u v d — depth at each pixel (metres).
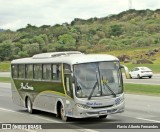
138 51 109.81
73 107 18.42
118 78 18.56
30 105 23.88
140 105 24.81
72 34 156.25
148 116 19.80
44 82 21.59
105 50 130.00
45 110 21.77
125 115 20.48
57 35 161.75
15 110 26.16
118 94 18.41
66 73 19.03
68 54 21.14
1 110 26.30
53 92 20.52
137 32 157.38
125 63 90.19
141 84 40.84
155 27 164.50
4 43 144.25
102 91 18.17
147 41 129.75
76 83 18.27
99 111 18.06
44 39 150.12
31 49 138.75
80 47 137.12
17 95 25.83
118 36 160.00
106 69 18.50
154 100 27.70
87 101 18.00
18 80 25.42
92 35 160.88
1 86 53.59
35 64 22.78
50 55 21.55
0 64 124.75
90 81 18.23
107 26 171.62
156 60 92.69
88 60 18.53
